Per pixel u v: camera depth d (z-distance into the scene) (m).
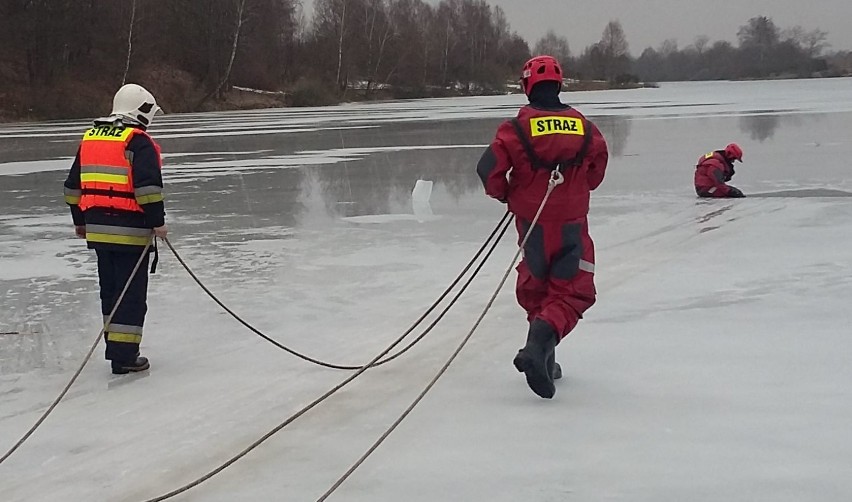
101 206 4.84
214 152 21.09
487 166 4.03
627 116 33.28
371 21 82.81
